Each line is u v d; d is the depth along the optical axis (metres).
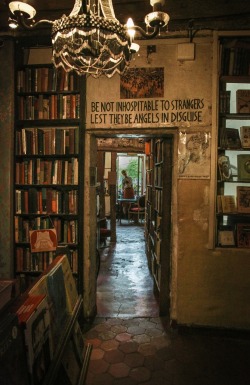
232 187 3.25
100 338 2.93
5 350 1.00
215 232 3.00
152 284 4.47
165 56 2.99
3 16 2.85
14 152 3.23
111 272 5.04
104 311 3.53
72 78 3.13
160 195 3.75
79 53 1.71
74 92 3.12
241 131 3.02
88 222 3.16
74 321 1.82
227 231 3.05
